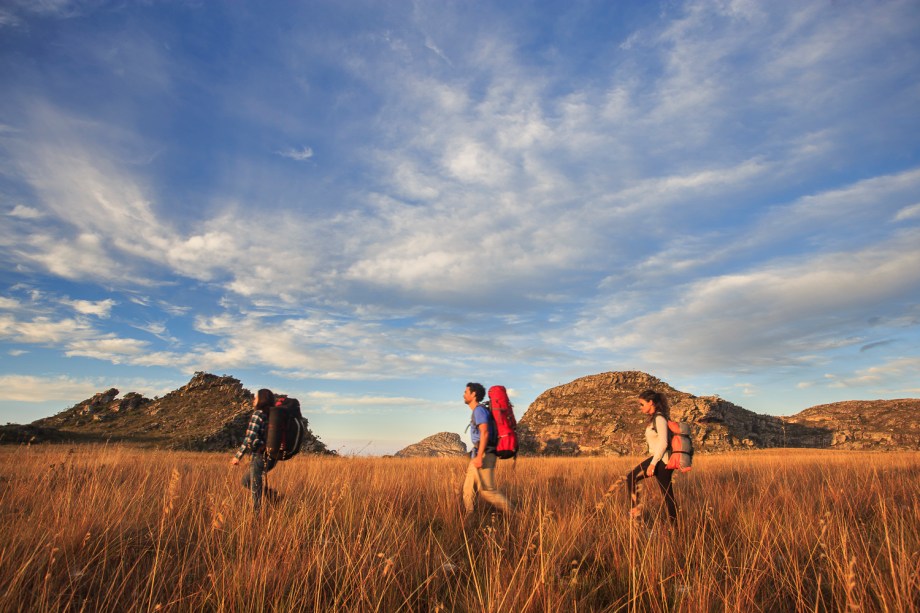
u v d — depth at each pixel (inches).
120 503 219.9
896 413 4252.0
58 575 151.0
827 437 3973.9
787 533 201.3
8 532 175.0
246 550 171.5
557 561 178.5
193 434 2207.2
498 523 241.3
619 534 197.8
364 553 171.8
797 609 140.3
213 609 141.9
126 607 139.8
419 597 150.2
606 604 156.0
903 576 138.6
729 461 666.2
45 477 275.1
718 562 176.6
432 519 251.6
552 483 354.6
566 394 5152.6
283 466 399.5
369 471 385.4
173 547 190.7
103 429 2306.8
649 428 251.6
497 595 138.1
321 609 145.0
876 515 245.8
